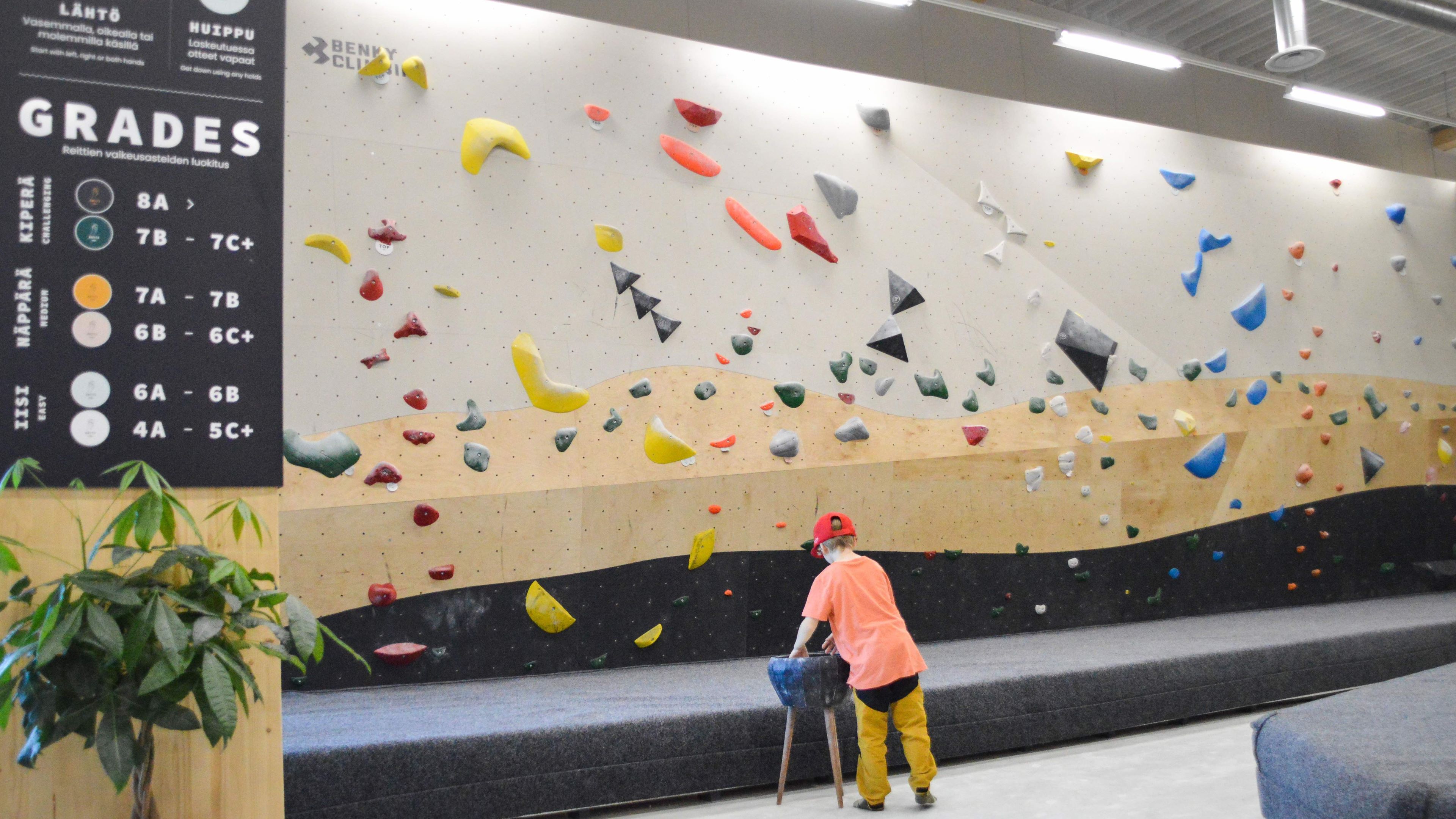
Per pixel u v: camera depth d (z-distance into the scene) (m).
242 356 2.29
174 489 2.22
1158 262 7.37
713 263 5.79
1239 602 7.41
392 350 4.96
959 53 7.42
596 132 5.57
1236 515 7.46
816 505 5.91
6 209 2.16
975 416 6.48
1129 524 7.00
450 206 5.17
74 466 2.15
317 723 3.79
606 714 3.94
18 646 1.92
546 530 5.20
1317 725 2.88
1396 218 8.63
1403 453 8.38
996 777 4.23
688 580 5.54
